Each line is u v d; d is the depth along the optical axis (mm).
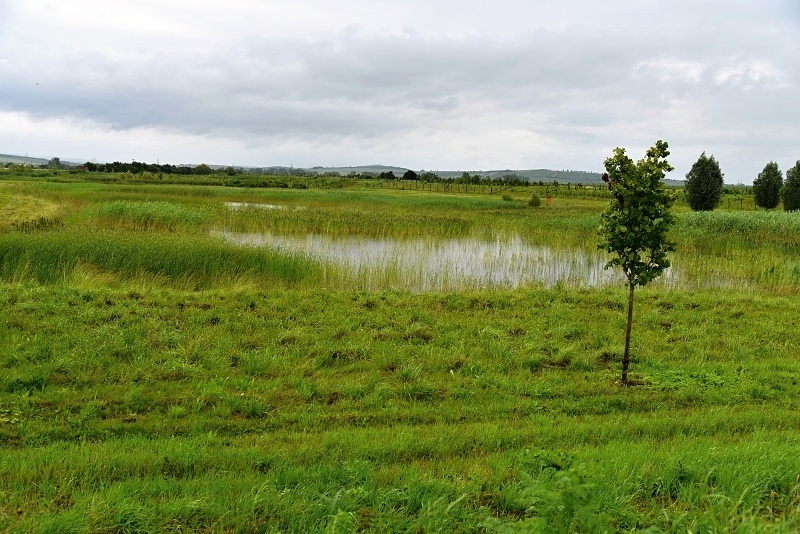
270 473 5043
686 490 4742
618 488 4645
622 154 8234
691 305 13367
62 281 12836
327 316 11016
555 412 7305
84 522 4066
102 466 5152
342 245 24031
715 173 50000
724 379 8617
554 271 19516
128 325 9578
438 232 28422
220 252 15883
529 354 9398
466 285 16328
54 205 36594
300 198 55625
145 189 58719
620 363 9344
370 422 6801
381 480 4977
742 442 6152
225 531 4137
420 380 8055
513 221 33906
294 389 7625
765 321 12133
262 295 12445
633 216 8148
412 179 113875
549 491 3770
